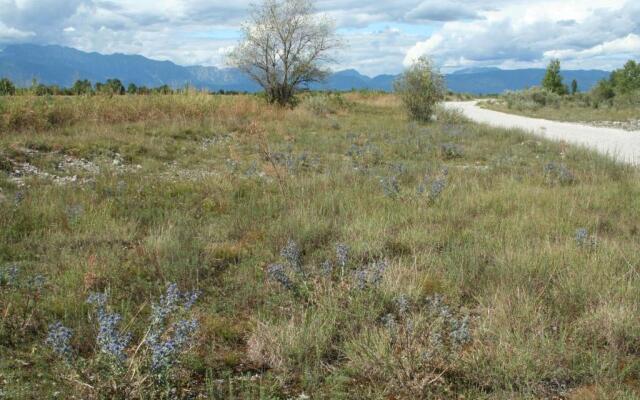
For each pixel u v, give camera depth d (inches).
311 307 197.3
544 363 157.6
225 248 267.4
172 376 148.6
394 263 236.7
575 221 313.7
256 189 397.4
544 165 494.0
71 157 489.4
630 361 162.6
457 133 778.8
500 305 191.0
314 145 642.8
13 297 196.7
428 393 147.2
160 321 168.9
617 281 213.2
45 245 261.6
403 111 1220.5
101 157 494.0
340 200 358.3
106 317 155.3
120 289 215.6
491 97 3356.3
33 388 146.3
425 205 352.8
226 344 178.5
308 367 159.6
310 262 252.5
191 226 302.2
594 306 196.2
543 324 178.5
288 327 174.1
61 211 312.7
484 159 604.1
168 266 234.5
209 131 682.2
